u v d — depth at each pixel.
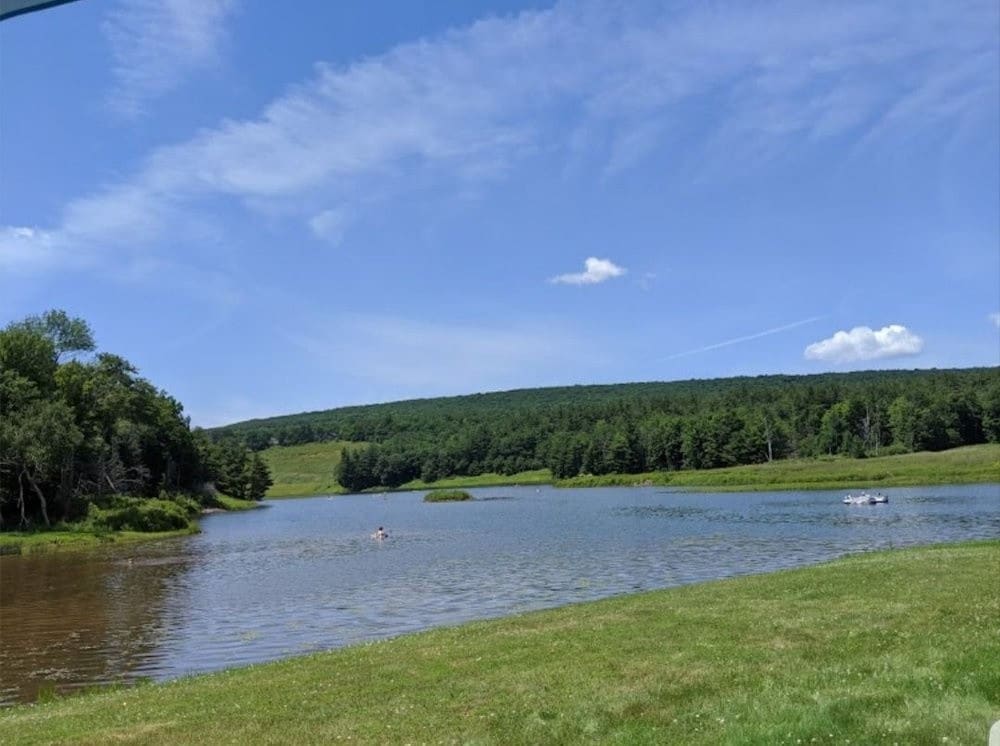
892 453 165.75
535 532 68.62
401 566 48.50
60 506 87.62
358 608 33.69
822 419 186.88
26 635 30.33
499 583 38.94
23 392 88.62
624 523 73.19
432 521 92.69
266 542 71.69
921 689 10.82
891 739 9.18
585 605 23.36
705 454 179.62
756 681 12.23
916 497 89.94
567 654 15.43
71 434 85.69
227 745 11.21
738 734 9.66
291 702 13.71
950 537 51.03
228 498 158.62
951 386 181.12
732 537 56.19
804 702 10.74
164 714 13.79
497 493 167.62
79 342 112.50
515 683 13.41
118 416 113.62
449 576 42.66
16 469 84.81
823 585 21.69
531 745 10.23
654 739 9.93
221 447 173.88
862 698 10.59
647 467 190.00
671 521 73.06
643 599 23.03
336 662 17.58
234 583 43.56
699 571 39.97
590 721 10.96
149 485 123.12
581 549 52.59
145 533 83.62
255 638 28.31
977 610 16.28
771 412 190.50
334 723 11.91
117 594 40.75
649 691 12.18
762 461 178.62
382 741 10.86
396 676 15.13
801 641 14.88
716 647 14.84
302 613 33.09
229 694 15.10
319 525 94.12
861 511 75.38
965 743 8.91
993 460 126.25
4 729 13.95
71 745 11.86
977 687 10.70
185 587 42.59
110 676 23.48
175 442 132.62
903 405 167.75
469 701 12.55
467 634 19.50
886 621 16.00
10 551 68.75
